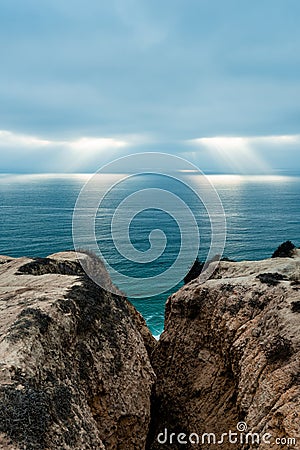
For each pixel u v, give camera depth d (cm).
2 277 2583
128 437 1881
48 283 2305
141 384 2073
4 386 1227
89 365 1794
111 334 2086
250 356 1972
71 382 1549
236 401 2016
